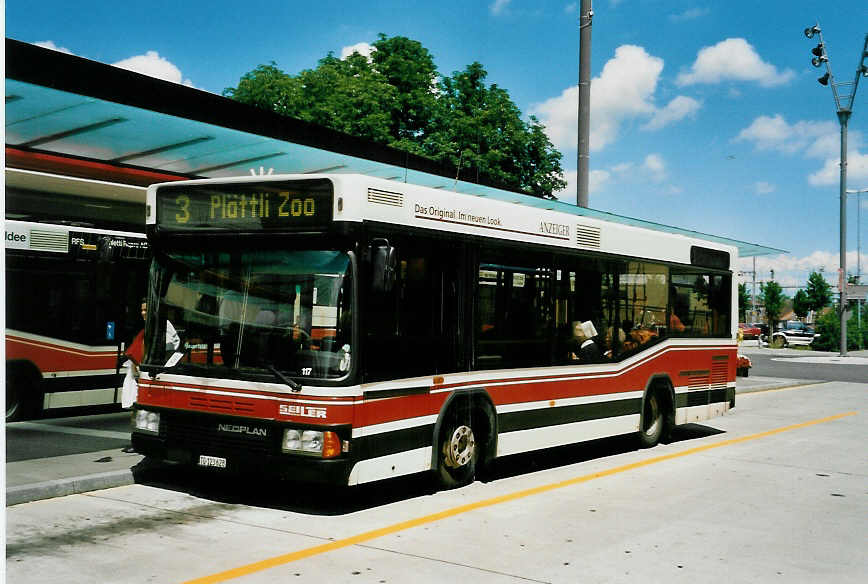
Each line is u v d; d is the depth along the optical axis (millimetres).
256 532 6875
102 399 13297
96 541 6461
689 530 7340
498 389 9227
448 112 31984
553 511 7934
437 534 6953
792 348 55500
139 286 13867
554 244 10164
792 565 6359
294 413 7223
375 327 7590
